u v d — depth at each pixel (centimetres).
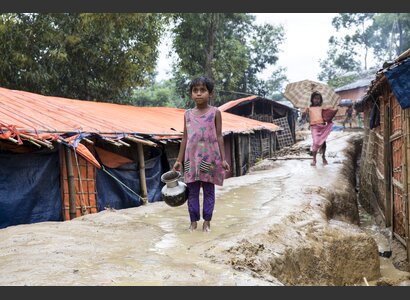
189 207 579
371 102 1551
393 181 991
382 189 1198
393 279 711
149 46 2327
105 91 2280
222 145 566
